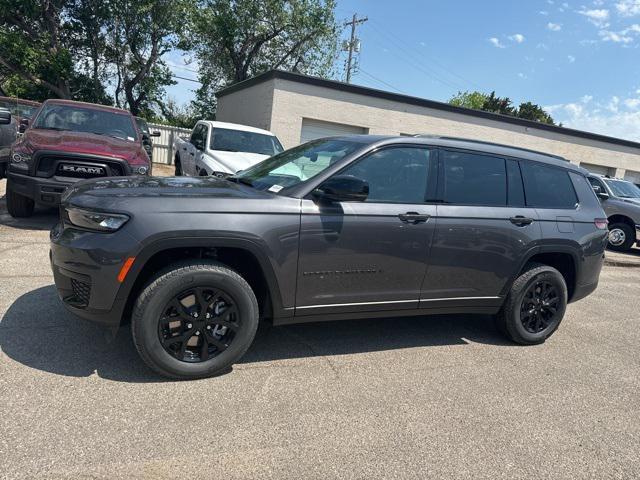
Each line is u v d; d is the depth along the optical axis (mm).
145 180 3672
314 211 3408
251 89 17531
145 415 2766
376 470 2521
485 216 4086
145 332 3006
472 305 4258
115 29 24500
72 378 3061
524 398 3514
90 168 6559
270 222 3264
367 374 3625
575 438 3047
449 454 2732
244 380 3322
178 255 3303
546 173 4641
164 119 32469
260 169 4176
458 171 4102
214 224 3104
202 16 25422
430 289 3990
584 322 5668
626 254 12031
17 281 4625
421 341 4441
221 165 8352
